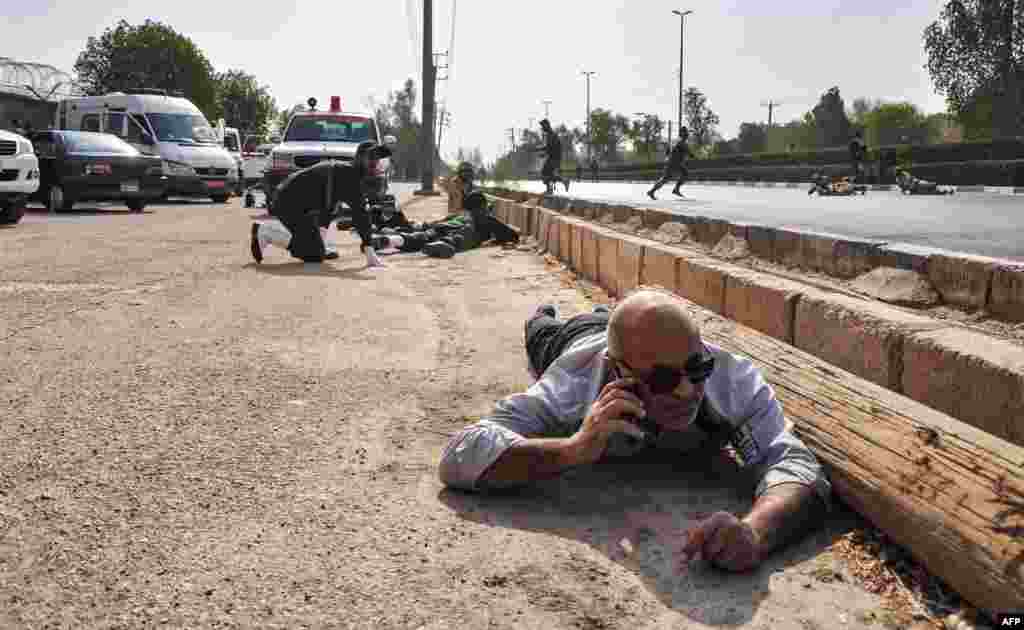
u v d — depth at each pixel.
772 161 41.97
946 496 2.05
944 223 10.56
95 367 4.08
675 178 49.91
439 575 2.09
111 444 3.01
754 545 2.10
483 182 21.30
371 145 8.26
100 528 2.33
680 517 2.47
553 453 2.40
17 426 3.18
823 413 2.65
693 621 1.91
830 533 2.37
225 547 2.22
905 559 2.20
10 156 11.96
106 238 10.65
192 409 3.44
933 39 33.19
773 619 1.92
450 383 3.94
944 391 2.78
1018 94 32.28
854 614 1.95
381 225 11.22
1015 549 1.82
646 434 2.62
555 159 20.03
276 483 2.68
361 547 2.24
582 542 2.30
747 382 2.56
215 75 56.12
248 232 11.98
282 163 14.59
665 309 2.27
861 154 27.58
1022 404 2.44
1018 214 12.67
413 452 2.99
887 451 2.31
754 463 2.51
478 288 7.09
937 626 1.91
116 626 1.84
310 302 6.09
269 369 4.13
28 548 2.20
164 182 16.88
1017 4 31.36
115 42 50.88
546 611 1.93
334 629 1.84
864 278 4.64
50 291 6.30
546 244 10.18
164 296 6.18
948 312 4.05
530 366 3.57
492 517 2.45
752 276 4.40
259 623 1.86
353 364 4.27
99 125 20.23
